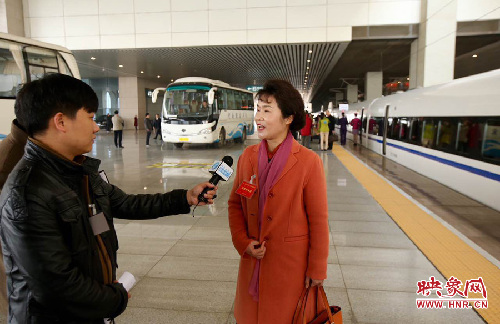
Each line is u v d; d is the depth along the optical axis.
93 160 1.56
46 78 1.40
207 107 17.00
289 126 2.05
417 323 3.01
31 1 20.92
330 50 21.69
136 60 25.09
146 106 37.34
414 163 11.67
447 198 7.98
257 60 25.22
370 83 33.53
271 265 1.95
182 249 4.62
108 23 20.69
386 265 4.12
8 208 1.25
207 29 20.02
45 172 1.33
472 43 21.39
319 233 1.93
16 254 1.24
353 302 3.34
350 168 11.30
